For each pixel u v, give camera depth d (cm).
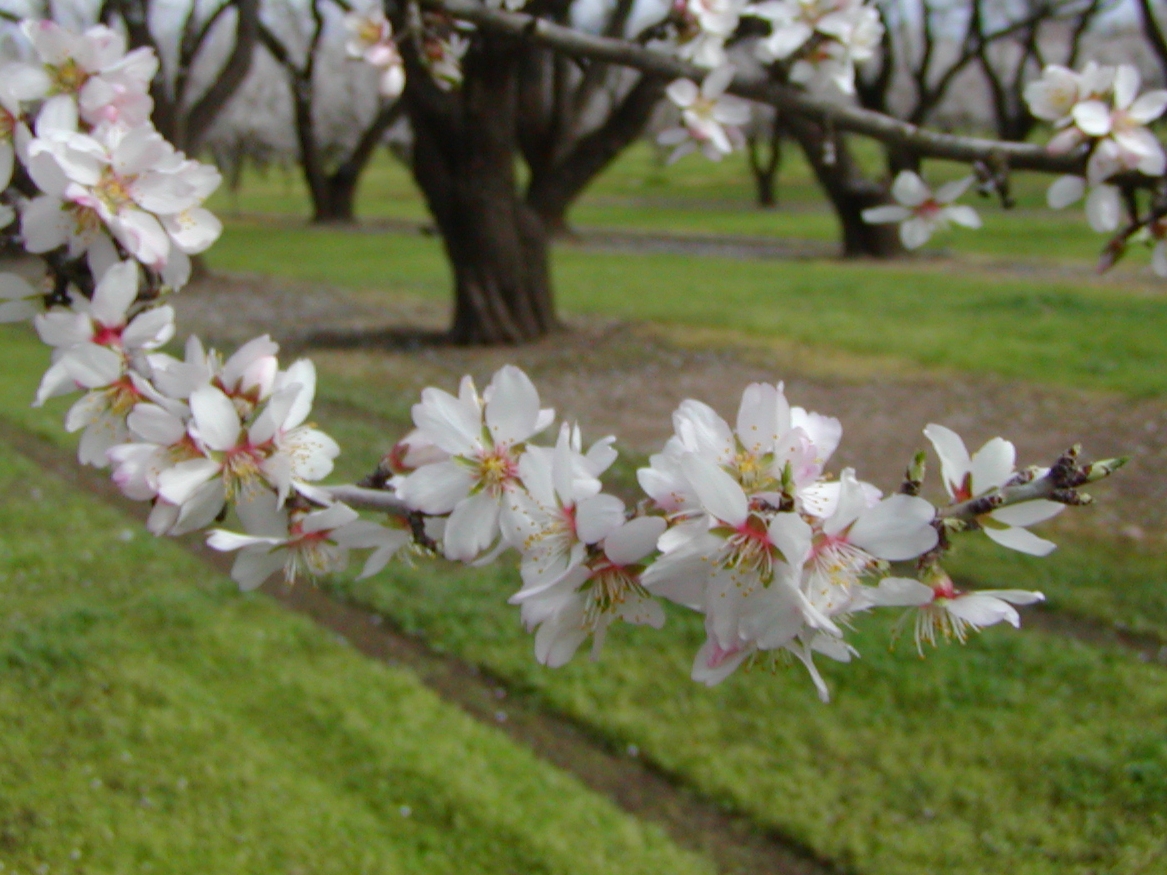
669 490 113
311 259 2045
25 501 635
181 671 436
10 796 356
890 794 366
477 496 124
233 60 1603
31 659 439
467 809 357
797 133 1714
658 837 349
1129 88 213
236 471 125
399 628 486
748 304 1362
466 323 1130
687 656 452
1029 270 1648
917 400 893
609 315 1307
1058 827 346
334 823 348
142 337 132
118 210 128
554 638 119
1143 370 942
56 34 133
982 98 3869
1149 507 627
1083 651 447
